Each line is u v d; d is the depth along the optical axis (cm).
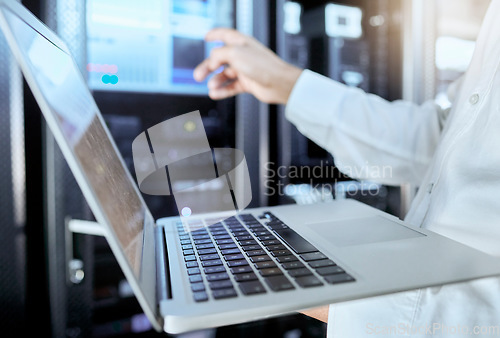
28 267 103
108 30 114
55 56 44
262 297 33
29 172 101
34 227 102
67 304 105
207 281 37
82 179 30
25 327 103
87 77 102
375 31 155
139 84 120
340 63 149
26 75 29
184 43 125
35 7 93
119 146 120
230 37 99
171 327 30
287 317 138
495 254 46
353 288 34
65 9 97
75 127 35
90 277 109
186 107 128
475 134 52
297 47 145
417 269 38
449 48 151
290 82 93
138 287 30
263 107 129
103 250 122
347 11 149
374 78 157
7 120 98
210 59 98
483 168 50
